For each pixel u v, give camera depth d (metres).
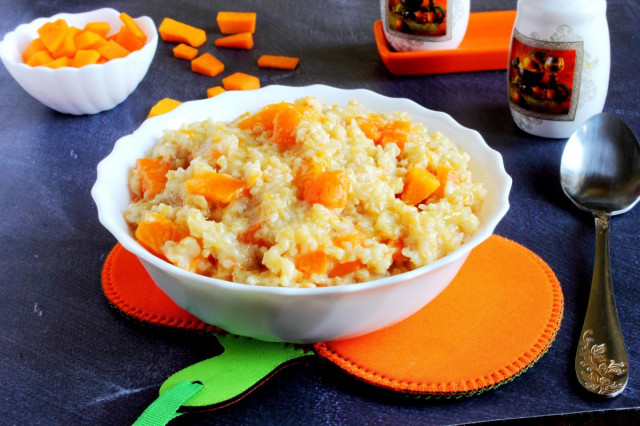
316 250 0.51
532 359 0.53
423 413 0.52
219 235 0.52
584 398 0.52
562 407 0.51
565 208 0.62
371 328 0.52
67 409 0.52
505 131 0.68
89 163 0.67
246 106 0.60
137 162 0.56
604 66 0.65
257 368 0.53
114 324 0.56
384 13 0.74
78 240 0.61
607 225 0.59
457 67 0.74
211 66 0.75
